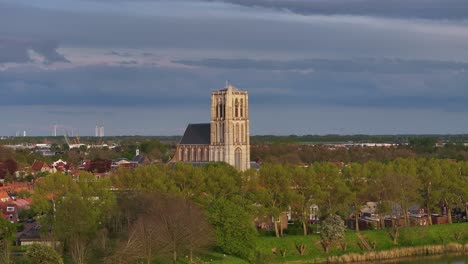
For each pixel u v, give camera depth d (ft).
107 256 654.94
